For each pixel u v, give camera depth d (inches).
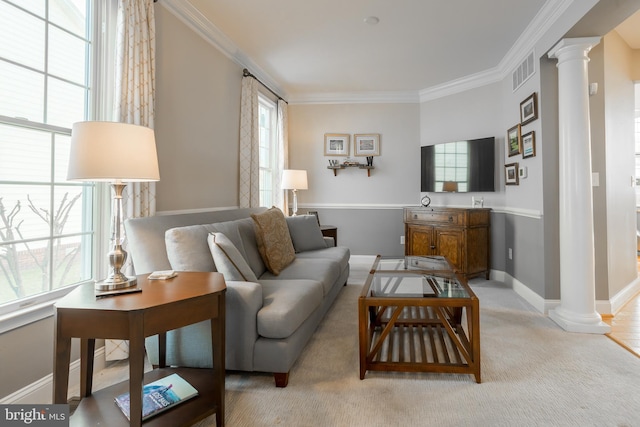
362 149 207.9
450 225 164.6
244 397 69.3
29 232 68.0
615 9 89.4
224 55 137.8
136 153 57.8
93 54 81.5
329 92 205.2
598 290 117.0
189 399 61.1
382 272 101.4
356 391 71.6
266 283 92.5
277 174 194.2
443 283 90.3
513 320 112.3
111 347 82.0
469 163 176.4
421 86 192.7
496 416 62.6
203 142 123.6
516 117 145.3
